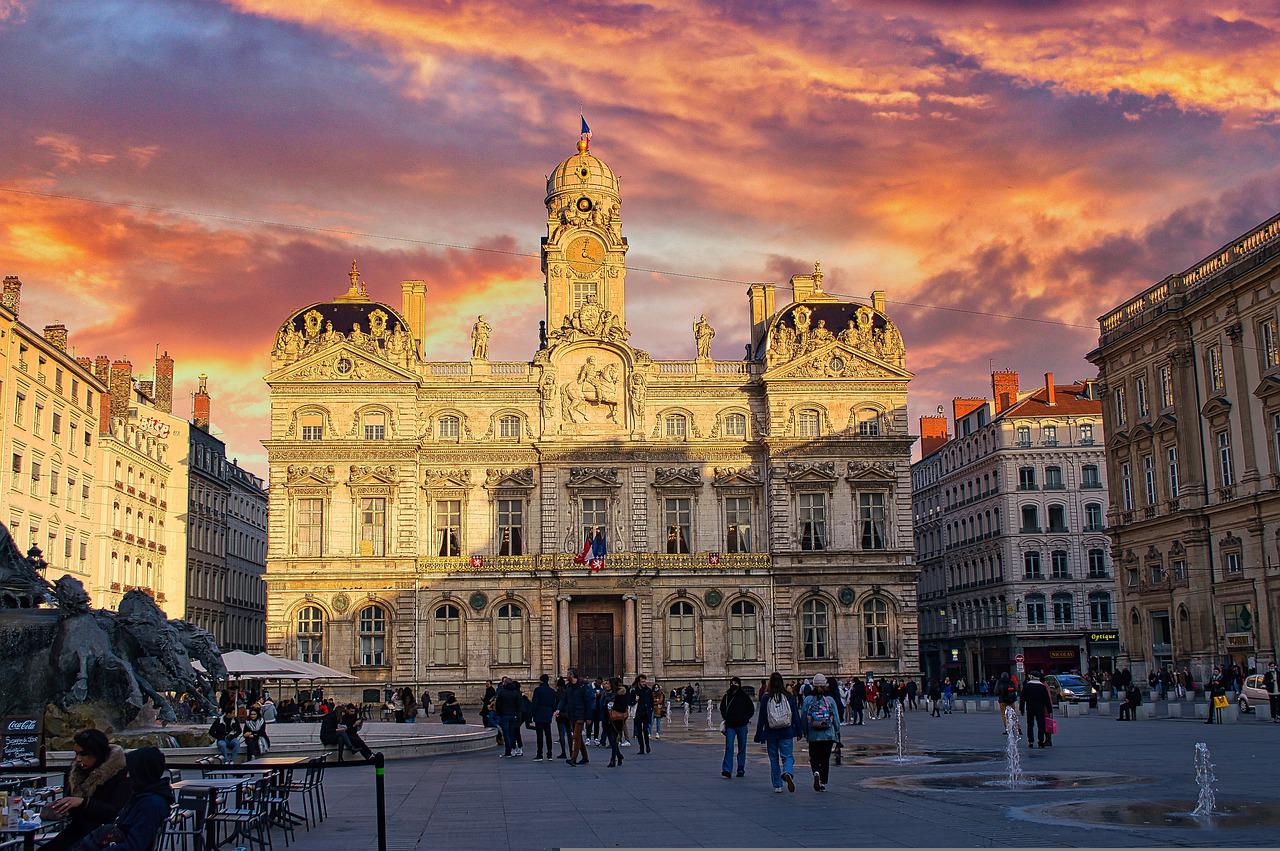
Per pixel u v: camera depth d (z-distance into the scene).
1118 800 27.42
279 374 95.56
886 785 31.86
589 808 28.62
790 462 97.00
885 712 78.75
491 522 96.06
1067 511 122.88
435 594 94.19
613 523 95.94
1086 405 124.94
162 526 113.94
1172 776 32.44
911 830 23.50
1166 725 57.22
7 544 45.34
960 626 137.12
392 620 93.75
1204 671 77.44
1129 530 87.56
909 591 95.88
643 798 30.48
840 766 38.00
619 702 41.34
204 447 123.88
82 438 94.81
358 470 94.75
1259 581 72.62
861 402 98.00
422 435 96.75
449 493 95.94
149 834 14.37
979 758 39.81
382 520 94.81
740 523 97.38
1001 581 123.69
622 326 98.94
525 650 93.69
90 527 96.12
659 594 94.88
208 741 43.75
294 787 26.78
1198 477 79.38
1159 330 83.25
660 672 93.75
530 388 97.69
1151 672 83.94
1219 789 29.30
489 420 97.44
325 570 93.69
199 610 120.00
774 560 95.56
